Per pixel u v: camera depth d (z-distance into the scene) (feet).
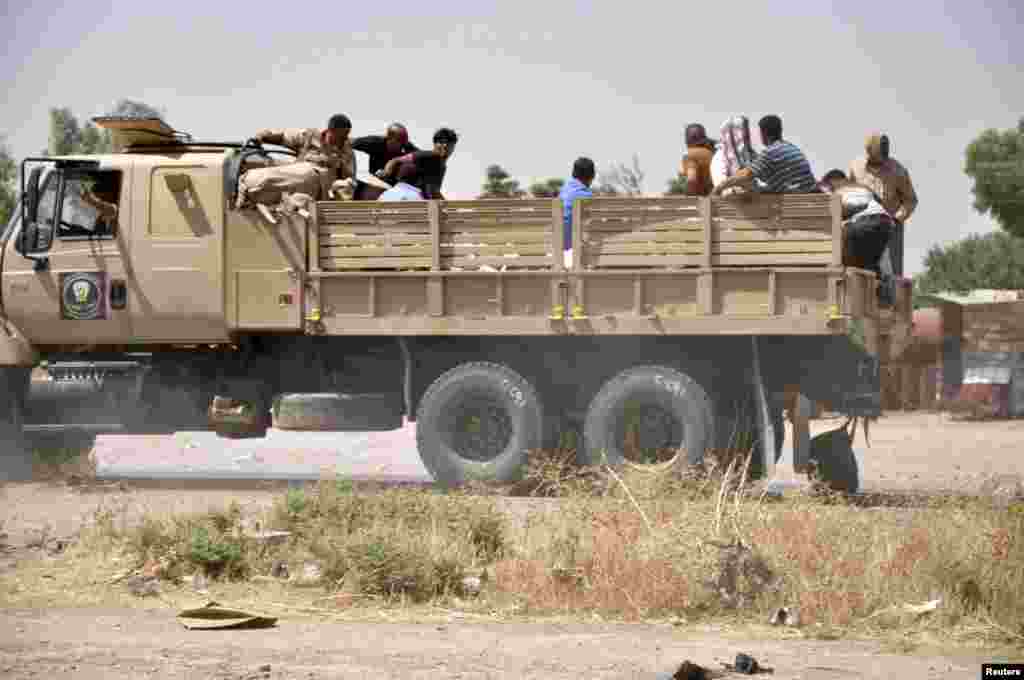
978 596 87.92
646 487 125.59
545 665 73.00
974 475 186.50
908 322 166.20
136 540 103.60
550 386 159.53
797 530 99.35
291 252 159.84
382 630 82.38
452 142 170.40
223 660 73.56
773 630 83.71
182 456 220.84
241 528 104.27
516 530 108.06
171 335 163.84
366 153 173.88
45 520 125.49
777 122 150.20
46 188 166.50
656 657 75.36
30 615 85.61
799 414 151.53
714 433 149.89
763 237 149.38
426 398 156.87
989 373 452.76
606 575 91.04
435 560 93.91
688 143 163.84
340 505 107.76
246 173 162.91
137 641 78.33
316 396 161.27
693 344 156.15
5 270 166.20
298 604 89.71
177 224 162.50
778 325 148.77
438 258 156.25
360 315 158.40
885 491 161.48
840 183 162.40
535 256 154.61
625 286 152.25
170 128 166.30
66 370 167.53
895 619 84.64
